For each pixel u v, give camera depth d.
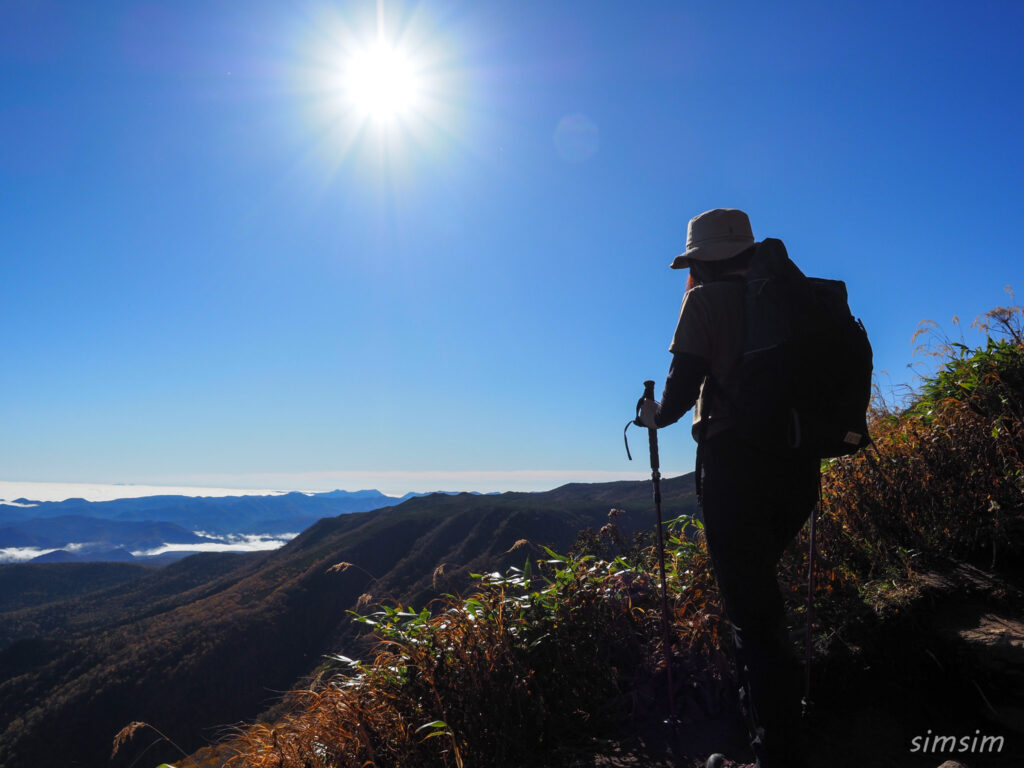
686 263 2.17
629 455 2.45
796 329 1.77
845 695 2.28
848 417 1.78
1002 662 2.05
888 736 2.09
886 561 2.77
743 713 1.99
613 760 2.21
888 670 2.28
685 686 2.48
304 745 2.41
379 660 2.68
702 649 2.58
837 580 2.64
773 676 1.81
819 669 2.29
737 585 1.86
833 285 1.99
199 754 2.54
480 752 2.30
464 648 2.60
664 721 2.36
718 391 1.89
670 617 2.79
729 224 2.11
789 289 1.81
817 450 1.75
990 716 2.02
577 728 2.43
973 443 2.97
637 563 3.15
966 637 2.18
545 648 2.63
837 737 2.13
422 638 2.70
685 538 3.13
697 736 2.25
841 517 3.05
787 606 2.59
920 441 3.15
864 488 3.05
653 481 2.35
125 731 2.56
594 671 2.59
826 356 1.75
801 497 1.89
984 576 2.54
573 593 2.86
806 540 2.88
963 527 2.76
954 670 2.16
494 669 2.49
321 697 2.55
